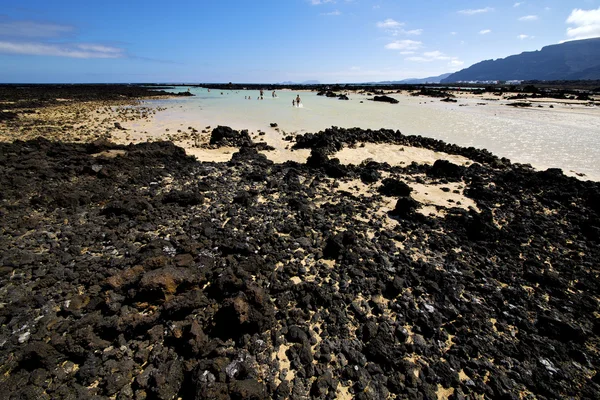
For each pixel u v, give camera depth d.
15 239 8.16
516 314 6.46
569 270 8.00
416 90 90.44
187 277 6.16
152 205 10.49
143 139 21.84
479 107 47.03
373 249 8.56
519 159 19.17
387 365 5.17
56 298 6.19
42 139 16.80
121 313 5.72
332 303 6.45
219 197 11.87
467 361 5.36
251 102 54.97
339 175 14.98
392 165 17.62
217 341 5.32
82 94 63.59
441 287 7.09
